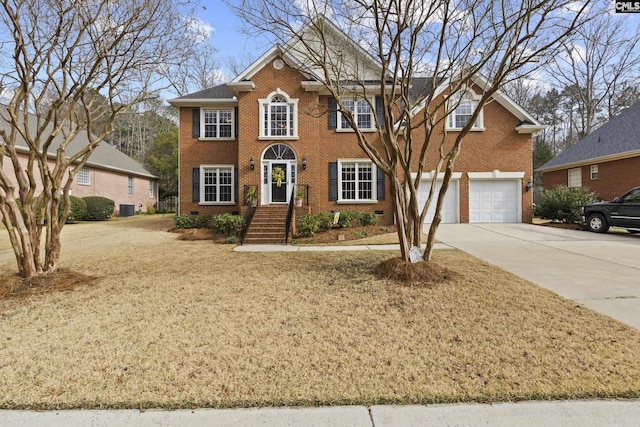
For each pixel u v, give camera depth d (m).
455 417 2.61
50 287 6.00
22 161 18.30
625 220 11.95
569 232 12.84
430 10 6.06
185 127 16.39
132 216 25.69
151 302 5.23
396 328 4.20
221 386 2.99
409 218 6.68
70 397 2.85
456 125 15.92
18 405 2.75
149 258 8.82
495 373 3.17
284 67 15.12
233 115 16.42
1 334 4.09
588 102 24.84
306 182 15.20
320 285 6.05
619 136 19.61
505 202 16.09
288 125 15.20
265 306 5.01
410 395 2.85
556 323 4.29
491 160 15.95
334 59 11.93
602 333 3.99
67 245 11.05
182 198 16.30
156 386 3.00
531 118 15.66
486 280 6.12
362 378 3.11
